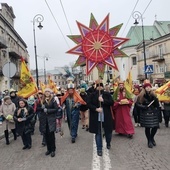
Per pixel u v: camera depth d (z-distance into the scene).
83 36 7.30
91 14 7.29
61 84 102.25
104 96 7.44
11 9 51.50
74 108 8.96
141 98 7.67
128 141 8.59
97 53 7.30
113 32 7.29
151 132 7.83
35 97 11.83
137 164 6.13
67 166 6.22
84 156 7.04
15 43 51.19
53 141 7.27
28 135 8.34
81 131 10.95
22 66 10.89
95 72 35.78
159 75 50.28
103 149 7.61
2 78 38.44
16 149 8.38
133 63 60.84
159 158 6.55
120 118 9.35
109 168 5.92
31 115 8.30
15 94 10.52
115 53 7.29
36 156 7.34
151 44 52.56
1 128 11.98
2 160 7.12
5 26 42.34
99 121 7.09
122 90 9.43
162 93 10.70
